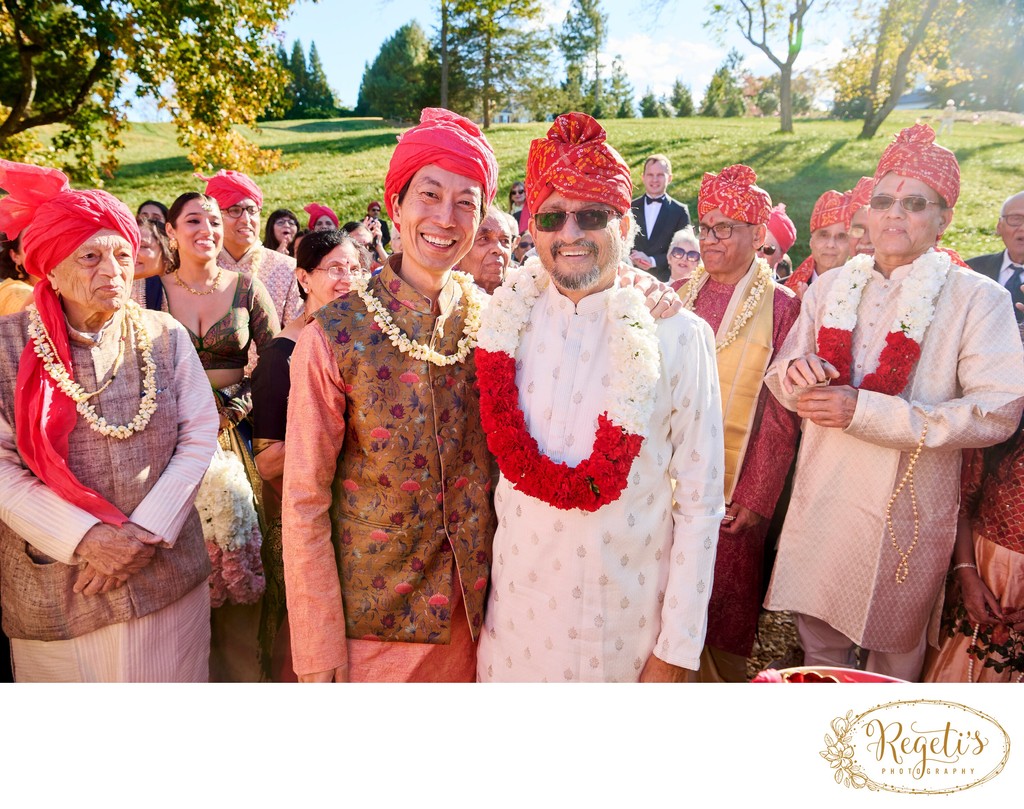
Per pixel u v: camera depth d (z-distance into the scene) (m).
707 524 1.96
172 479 2.26
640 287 2.02
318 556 1.94
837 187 10.69
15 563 2.18
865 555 2.59
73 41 9.59
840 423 2.45
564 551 1.94
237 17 9.54
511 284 2.10
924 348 2.49
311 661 1.94
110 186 12.10
